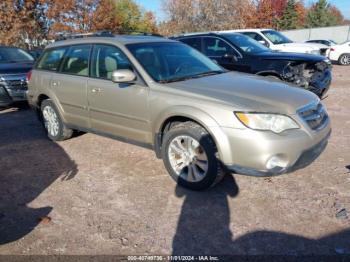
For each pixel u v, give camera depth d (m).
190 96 3.59
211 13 29.66
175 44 4.88
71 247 2.90
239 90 3.62
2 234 3.11
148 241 2.95
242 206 3.40
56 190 3.90
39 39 21.97
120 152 4.96
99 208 3.48
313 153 3.42
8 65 8.19
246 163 3.27
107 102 4.37
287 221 3.13
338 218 3.13
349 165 4.20
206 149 3.46
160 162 4.54
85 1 23.25
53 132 5.56
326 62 6.97
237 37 7.84
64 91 5.02
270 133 3.18
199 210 3.37
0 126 6.75
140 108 3.99
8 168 4.59
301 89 3.94
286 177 3.93
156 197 3.65
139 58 4.18
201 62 4.72
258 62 7.07
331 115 6.58
